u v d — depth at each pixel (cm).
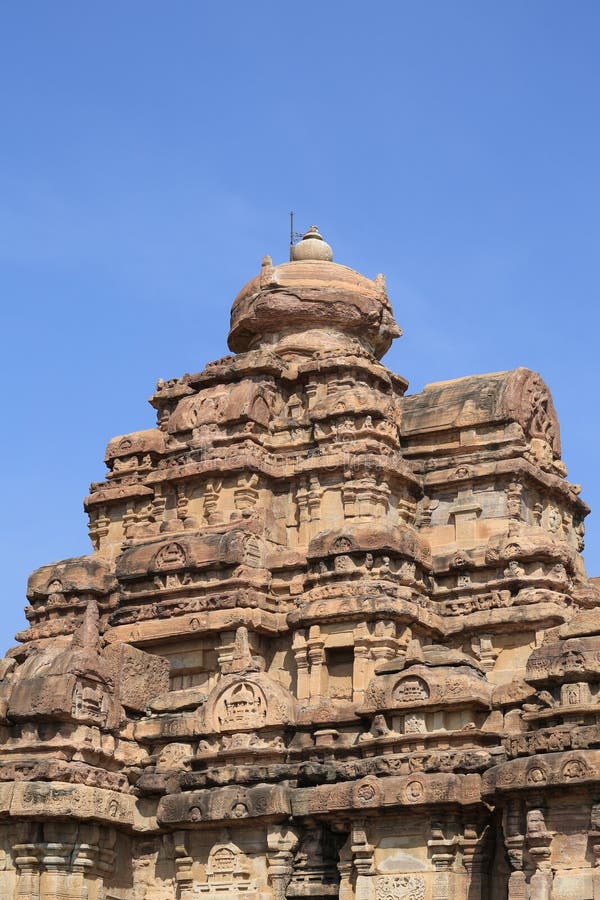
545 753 4612
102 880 5378
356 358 6894
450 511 6644
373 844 5091
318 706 5706
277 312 7181
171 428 7038
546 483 6688
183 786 5538
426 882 4953
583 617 4878
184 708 5969
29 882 5197
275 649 6397
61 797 5216
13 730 5447
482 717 5297
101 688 5512
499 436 6644
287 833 5316
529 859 4588
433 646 5659
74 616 6938
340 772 5359
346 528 6325
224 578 6469
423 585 6391
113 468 7244
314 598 6219
